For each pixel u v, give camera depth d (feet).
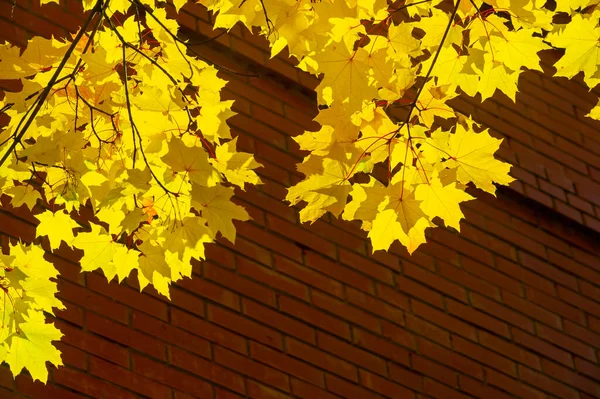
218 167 9.37
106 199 8.60
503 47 9.20
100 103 9.55
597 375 19.60
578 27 9.39
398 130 8.73
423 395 16.63
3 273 9.01
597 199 21.76
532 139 21.27
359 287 16.90
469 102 20.57
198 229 8.91
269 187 16.78
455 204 8.74
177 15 17.08
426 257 18.16
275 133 17.51
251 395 14.62
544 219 20.72
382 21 9.12
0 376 12.41
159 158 9.19
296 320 15.79
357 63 8.70
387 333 16.76
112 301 13.99
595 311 20.51
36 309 9.41
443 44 9.13
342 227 17.31
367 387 16.01
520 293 19.27
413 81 8.82
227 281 15.33
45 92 8.77
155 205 8.99
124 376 13.52
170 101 8.96
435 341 17.35
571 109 22.71
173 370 14.05
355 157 8.81
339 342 16.08
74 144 8.98
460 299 18.17
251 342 15.07
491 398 17.54
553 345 19.17
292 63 18.33
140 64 9.70
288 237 16.48
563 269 20.43
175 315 14.49
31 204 9.36
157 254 9.26
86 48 9.20
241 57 17.69
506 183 8.79
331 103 9.13
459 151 8.72
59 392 12.80
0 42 14.90
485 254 19.16
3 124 14.26
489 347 18.07
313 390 15.34
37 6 15.78
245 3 9.02
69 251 14.03
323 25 8.72
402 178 8.71
